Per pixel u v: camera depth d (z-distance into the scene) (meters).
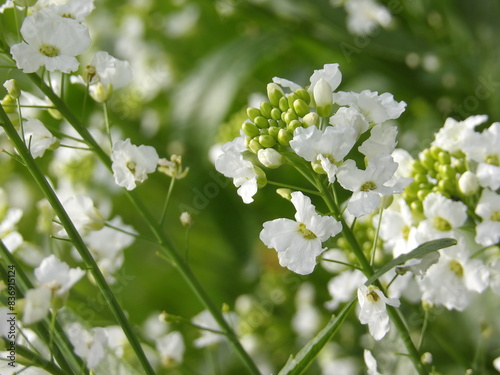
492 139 0.29
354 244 0.28
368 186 0.27
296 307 0.36
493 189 0.29
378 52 0.37
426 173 0.30
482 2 0.36
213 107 0.38
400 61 0.37
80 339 0.28
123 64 0.29
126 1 0.46
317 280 0.36
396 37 0.37
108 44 0.46
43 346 0.29
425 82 0.37
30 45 0.28
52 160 0.40
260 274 0.37
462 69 0.37
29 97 0.30
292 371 0.27
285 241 0.27
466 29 0.37
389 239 0.30
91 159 0.39
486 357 0.32
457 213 0.29
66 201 0.30
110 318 0.31
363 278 0.31
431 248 0.27
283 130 0.28
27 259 0.31
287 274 0.36
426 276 0.29
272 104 0.28
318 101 0.28
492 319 0.32
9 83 0.28
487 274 0.29
